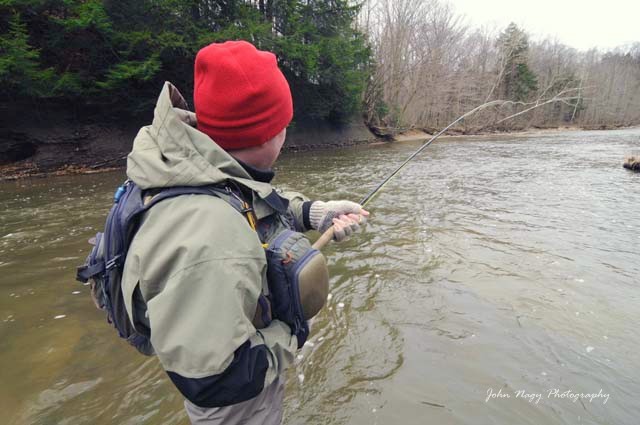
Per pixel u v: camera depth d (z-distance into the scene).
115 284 1.00
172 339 0.81
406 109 32.12
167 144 0.94
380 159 15.04
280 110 1.10
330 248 4.50
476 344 2.58
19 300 3.27
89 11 10.77
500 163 13.08
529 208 6.43
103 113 12.67
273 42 16.97
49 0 10.34
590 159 13.83
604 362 2.39
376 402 2.09
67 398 2.16
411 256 4.21
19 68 9.59
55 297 3.32
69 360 2.48
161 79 14.30
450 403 2.07
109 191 8.17
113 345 2.64
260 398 1.14
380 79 27.53
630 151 16.73
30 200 7.30
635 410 2.02
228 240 0.85
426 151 18.72
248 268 0.87
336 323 2.87
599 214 5.97
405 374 2.29
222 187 0.96
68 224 5.60
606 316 2.92
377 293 3.34
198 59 1.06
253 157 1.12
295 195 1.67
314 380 2.27
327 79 20.69
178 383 0.85
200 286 0.81
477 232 5.08
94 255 1.09
